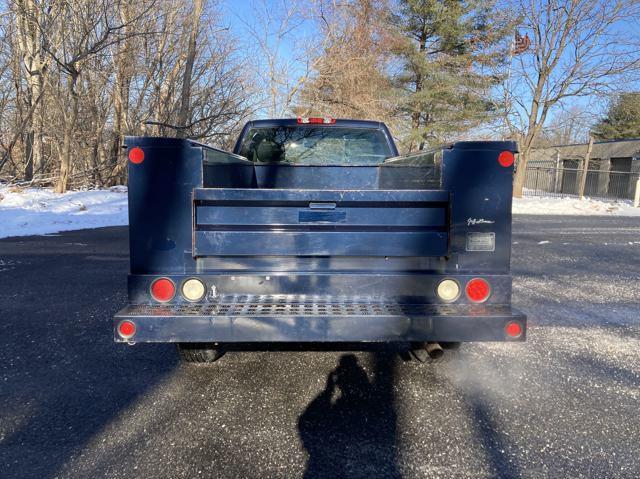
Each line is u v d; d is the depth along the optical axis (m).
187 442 2.74
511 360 4.02
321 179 4.79
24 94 20.39
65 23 16.56
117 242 10.12
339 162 5.64
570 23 24.38
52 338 4.45
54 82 19.16
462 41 28.02
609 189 32.72
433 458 2.62
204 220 2.97
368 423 2.98
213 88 19.98
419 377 3.66
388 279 3.01
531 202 23.84
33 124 20.81
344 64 19.84
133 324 2.84
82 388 3.43
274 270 3.02
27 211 13.86
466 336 2.88
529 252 9.91
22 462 2.54
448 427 2.94
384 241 3.00
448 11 27.30
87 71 19.58
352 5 20.36
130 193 2.96
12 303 5.58
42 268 7.51
